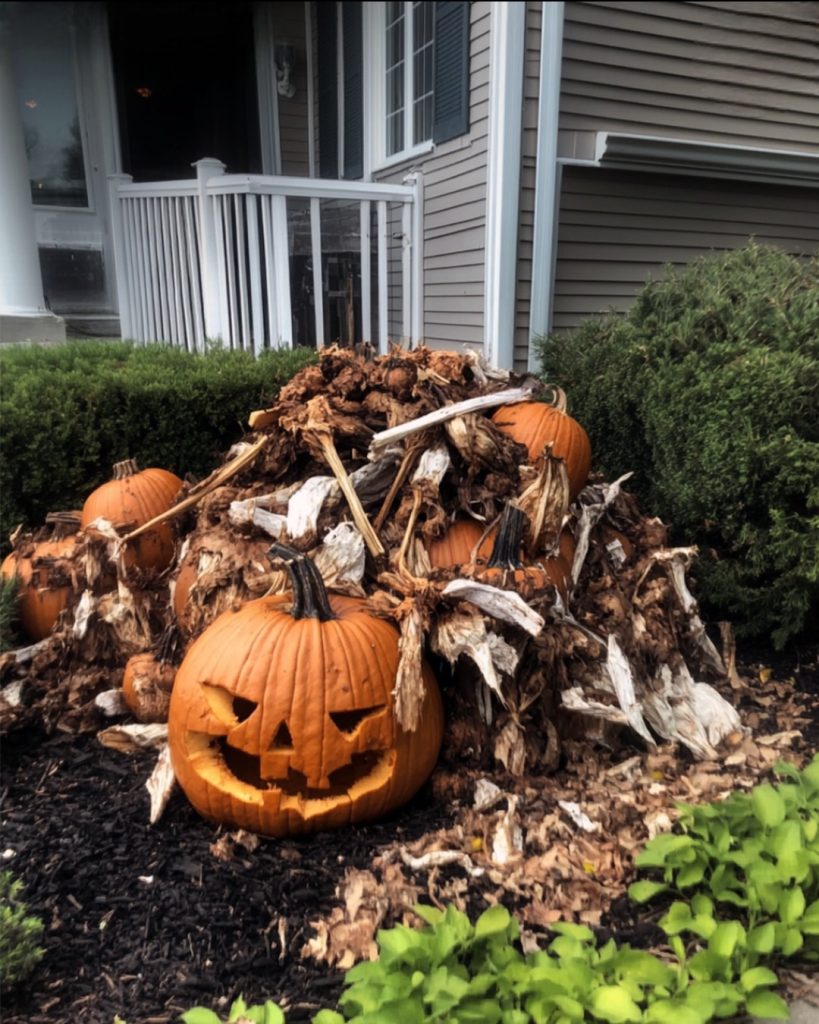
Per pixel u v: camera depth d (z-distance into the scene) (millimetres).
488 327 6305
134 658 3068
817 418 3643
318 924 2137
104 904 2205
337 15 8734
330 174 9500
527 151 6016
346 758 2326
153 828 2510
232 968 2020
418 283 7227
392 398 3127
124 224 7555
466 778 2664
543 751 2744
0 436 4062
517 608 2512
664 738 2957
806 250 7520
